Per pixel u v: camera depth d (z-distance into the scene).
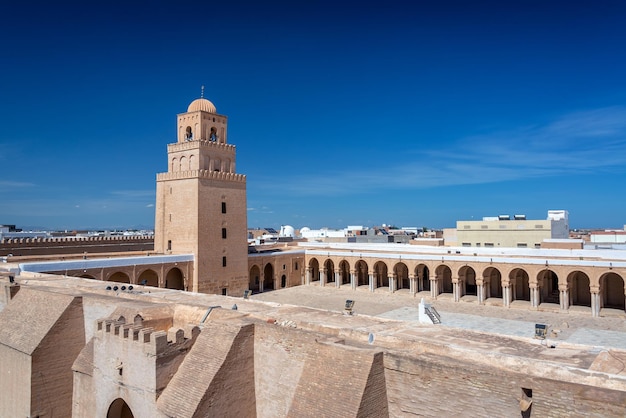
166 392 17.28
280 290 70.69
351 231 138.50
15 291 29.42
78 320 25.02
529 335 42.16
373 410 14.38
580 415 11.85
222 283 60.16
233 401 17.22
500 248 63.34
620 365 14.27
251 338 18.12
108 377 19.81
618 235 87.00
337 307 56.31
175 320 23.28
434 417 14.11
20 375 23.81
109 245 68.75
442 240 81.44
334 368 15.15
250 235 136.50
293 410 15.12
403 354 14.87
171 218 59.94
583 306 55.41
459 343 16.78
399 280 70.88
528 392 12.69
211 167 60.00
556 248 62.69
